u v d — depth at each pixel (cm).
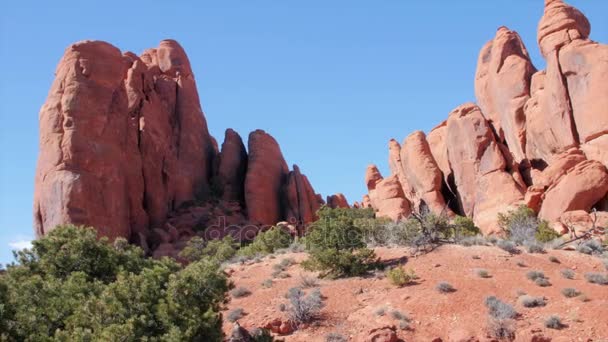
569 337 1883
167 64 6894
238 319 2277
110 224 4594
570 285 2334
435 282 2406
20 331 1442
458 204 5422
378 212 5672
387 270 2608
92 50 5066
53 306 1533
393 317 2116
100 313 1443
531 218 3891
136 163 5231
